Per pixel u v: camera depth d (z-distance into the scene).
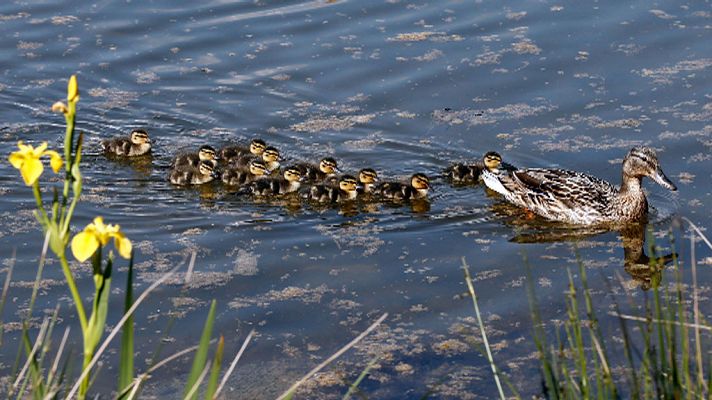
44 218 6.48
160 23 22.09
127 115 19.42
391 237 15.80
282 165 18.06
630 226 16.08
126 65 20.69
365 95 19.84
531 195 16.80
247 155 18.16
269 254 15.12
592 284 14.15
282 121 19.31
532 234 16.00
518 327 13.10
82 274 14.29
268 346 12.75
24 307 13.44
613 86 19.75
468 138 18.69
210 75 20.44
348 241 15.62
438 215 16.72
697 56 20.58
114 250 15.05
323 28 21.92
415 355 12.59
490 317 13.37
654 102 19.22
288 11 22.59
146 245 15.31
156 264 14.67
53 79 20.19
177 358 12.46
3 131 18.75
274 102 19.75
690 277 14.24
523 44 21.19
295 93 19.97
